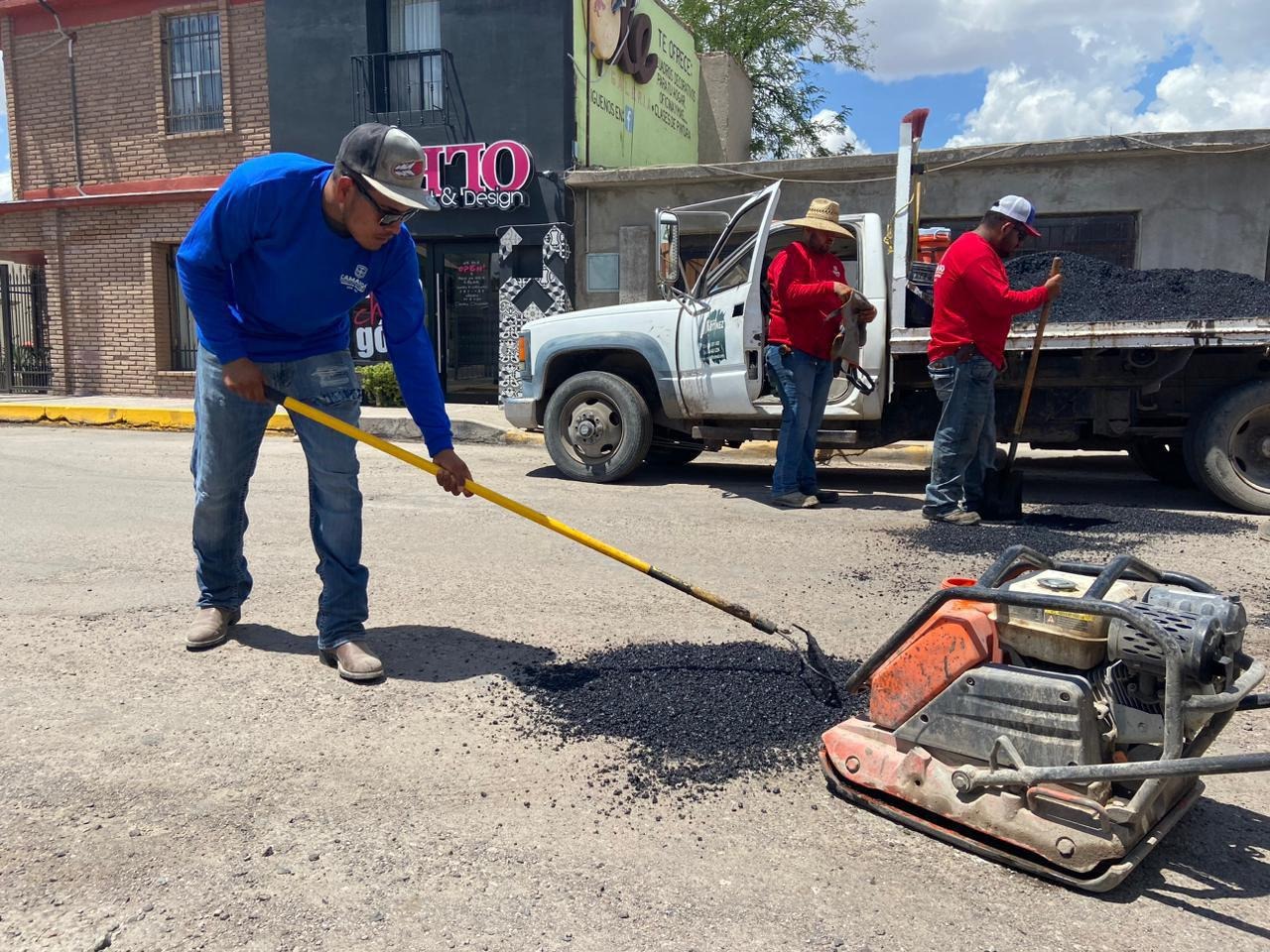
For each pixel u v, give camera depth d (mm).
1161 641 2152
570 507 7020
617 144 15273
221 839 2441
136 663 3676
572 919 2131
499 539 5906
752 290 7082
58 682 3477
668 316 7914
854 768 2660
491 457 10094
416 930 2082
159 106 15430
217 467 3631
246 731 3084
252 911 2141
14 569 5070
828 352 6898
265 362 3459
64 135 16109
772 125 25094
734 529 6258
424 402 3510
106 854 2363
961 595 2467
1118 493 7898
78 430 12703
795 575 5086
